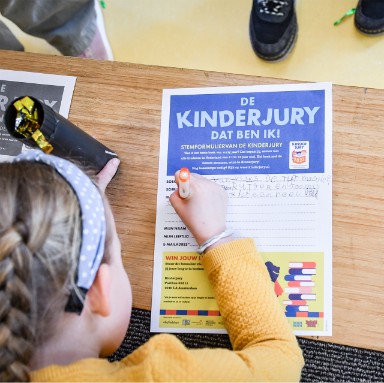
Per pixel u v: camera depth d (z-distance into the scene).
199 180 0.86
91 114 0.94
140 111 0.93
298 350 0.75
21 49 1.63
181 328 0.85
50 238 0.56
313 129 0.88
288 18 1.61
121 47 1.70
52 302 0.57
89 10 1.43
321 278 0.83
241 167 0.88
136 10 1.72
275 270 0.84
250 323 0.76
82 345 0.65
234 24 1.69
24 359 0.55
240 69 1.64
